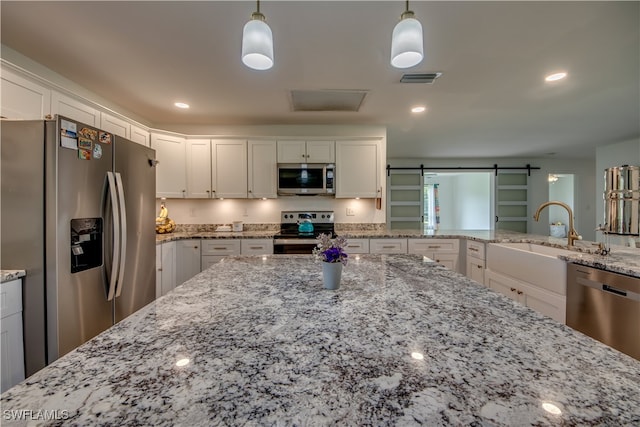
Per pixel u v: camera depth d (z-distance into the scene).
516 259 2.18
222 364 0.57
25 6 1.50
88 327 1.59
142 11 1.54
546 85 2.49
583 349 0.62
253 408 0.45
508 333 0.71
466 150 5.50
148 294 2.15
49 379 0.52
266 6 1.50
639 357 1.38
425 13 1.56
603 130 3.95
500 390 0.48
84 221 1.59
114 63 2.09
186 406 0.45
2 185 1.42
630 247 2.07
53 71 2.19
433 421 0.42
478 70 2.22
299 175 3.45
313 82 2.41
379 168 3.51
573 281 1.70
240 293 1.05
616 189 2.23
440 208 8.84
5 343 1.33
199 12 1.55
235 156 3.44
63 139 1.44
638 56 2.01
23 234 1.42
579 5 1.50
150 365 0.57
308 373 0.54
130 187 1.94
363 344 0.65
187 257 3.13
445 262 3.08
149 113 3.18
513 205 6.33
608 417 0.42
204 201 3.73
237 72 2.24
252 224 3.74
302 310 0.88
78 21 1.62
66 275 1.46
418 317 0.81
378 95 2.70
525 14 1.57
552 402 0.45
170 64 2.11
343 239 1.13
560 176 6.83
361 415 0.43
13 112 1.63
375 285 1.15
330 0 1.46
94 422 0.42
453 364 0.56
